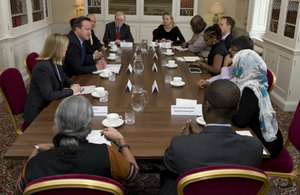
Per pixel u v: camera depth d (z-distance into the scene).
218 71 3.03
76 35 3.15
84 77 2.88
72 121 1.13
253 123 1.92
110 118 1.78
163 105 2.16
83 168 1.11
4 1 4.04
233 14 7.25
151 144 1.60
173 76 2.91
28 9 4.97
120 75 2.94
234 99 1.23
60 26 7.17
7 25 4.14
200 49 4.12
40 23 5.66
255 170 1.09
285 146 2.20
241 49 2.14
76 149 1.10
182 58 3.73
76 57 3.01
